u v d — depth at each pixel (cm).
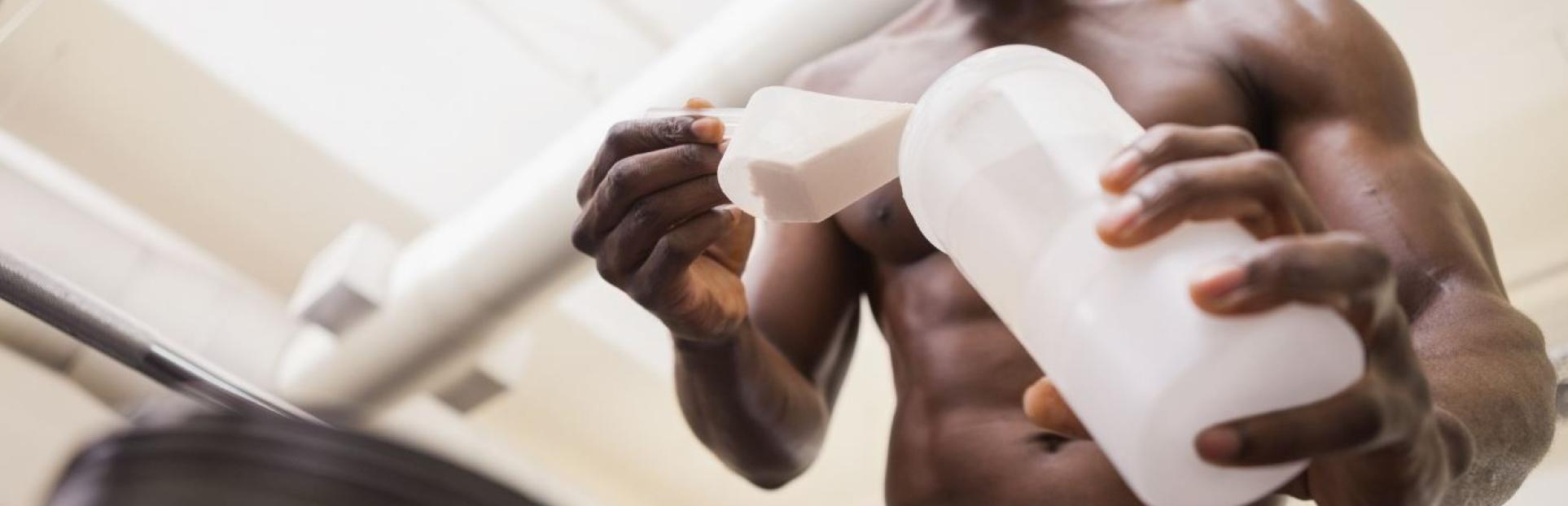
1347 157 97
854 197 70
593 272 252
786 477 110
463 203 314
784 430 103
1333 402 44
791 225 118
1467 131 309
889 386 401
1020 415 95
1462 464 60
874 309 115
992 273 55
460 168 312
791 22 210
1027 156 53
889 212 110
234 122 294
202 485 27
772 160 68
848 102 69
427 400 363
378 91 302
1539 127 299
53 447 166
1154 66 106
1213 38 107
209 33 285
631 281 83
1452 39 301
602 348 375
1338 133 99
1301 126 102
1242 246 46
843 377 123
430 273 260
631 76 303
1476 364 76
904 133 62
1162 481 46
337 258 272
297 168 303
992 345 99
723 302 90
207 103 289
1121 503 88
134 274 283
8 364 167
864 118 68
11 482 163
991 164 54
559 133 310
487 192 314
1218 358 44
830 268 116
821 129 68
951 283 104
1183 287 45
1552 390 78
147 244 293
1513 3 293
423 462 28
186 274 300
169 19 280
